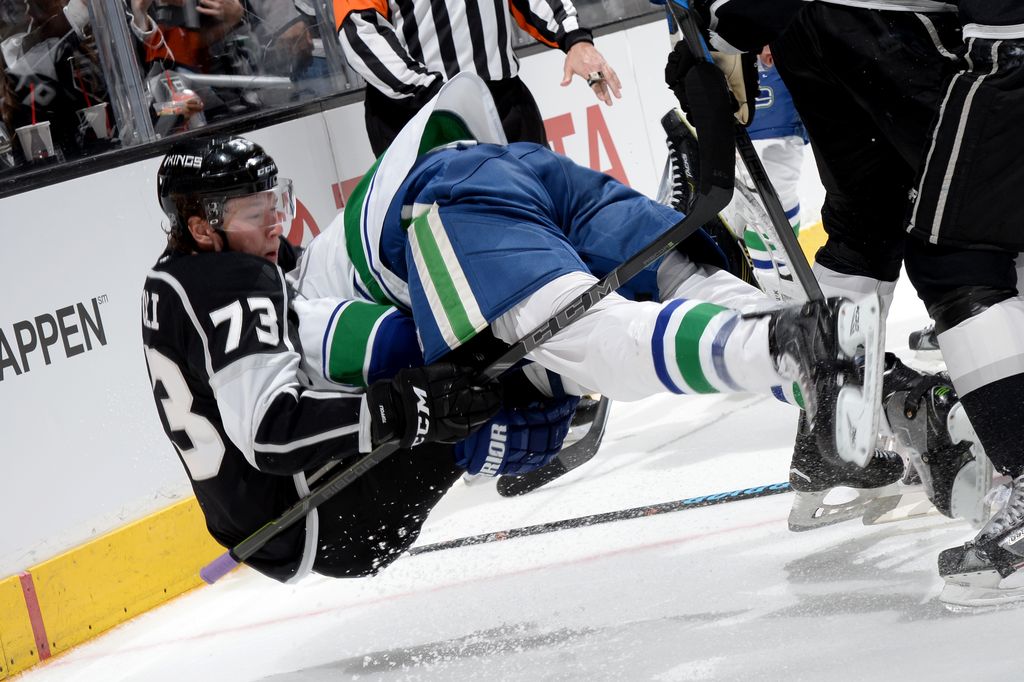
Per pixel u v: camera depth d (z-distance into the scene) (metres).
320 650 5.42
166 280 4.58
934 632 3.79
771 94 8.25
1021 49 3.71
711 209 4.02
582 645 4.56
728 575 4.91
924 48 4.04
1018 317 3.97
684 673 3.97
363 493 4.95
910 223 4.07
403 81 7.59
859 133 4.64
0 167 6.84
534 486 7.09
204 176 4.49
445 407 4.41
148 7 7.68
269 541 4.93
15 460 6.49
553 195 4.76
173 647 6.12
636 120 10.41
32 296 6.67
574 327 4.25
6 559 6.40
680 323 3.95
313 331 4.82
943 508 4.52
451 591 5.77
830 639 3.94
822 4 4.23
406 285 4.80
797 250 3.99
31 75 7.04
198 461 4.78
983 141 3.82
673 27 4.48
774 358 3.70
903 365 4.67
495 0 7.80
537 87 9.91
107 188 7.12
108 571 6.74
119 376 7.06
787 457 6.49
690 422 7.91
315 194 8.73
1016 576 3.85
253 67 8.48
